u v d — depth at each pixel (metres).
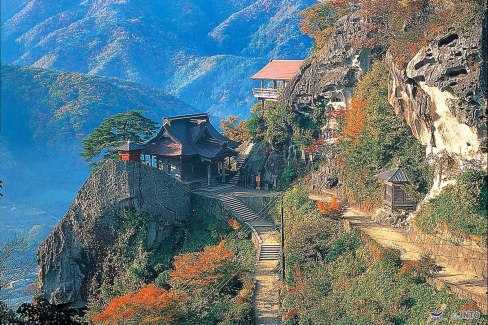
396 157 51.47
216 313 43.94
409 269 38.09
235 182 72.94
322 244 47.69
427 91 43.38
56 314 27.03
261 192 68.31
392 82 50.75
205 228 64.50
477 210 37.69
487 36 38.28
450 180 42.44
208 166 70.56
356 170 55.97
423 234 42.19
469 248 37.47
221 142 70.75
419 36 45.69
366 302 38.06
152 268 61.06
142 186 63.12
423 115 44.75
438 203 41.91
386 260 39.94
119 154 66.06
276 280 49.75
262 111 80.12
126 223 63.19
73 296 63.81
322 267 45.97
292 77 71.12
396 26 52.22
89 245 64.00
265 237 58.12
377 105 54.34
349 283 42.19
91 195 63.97
